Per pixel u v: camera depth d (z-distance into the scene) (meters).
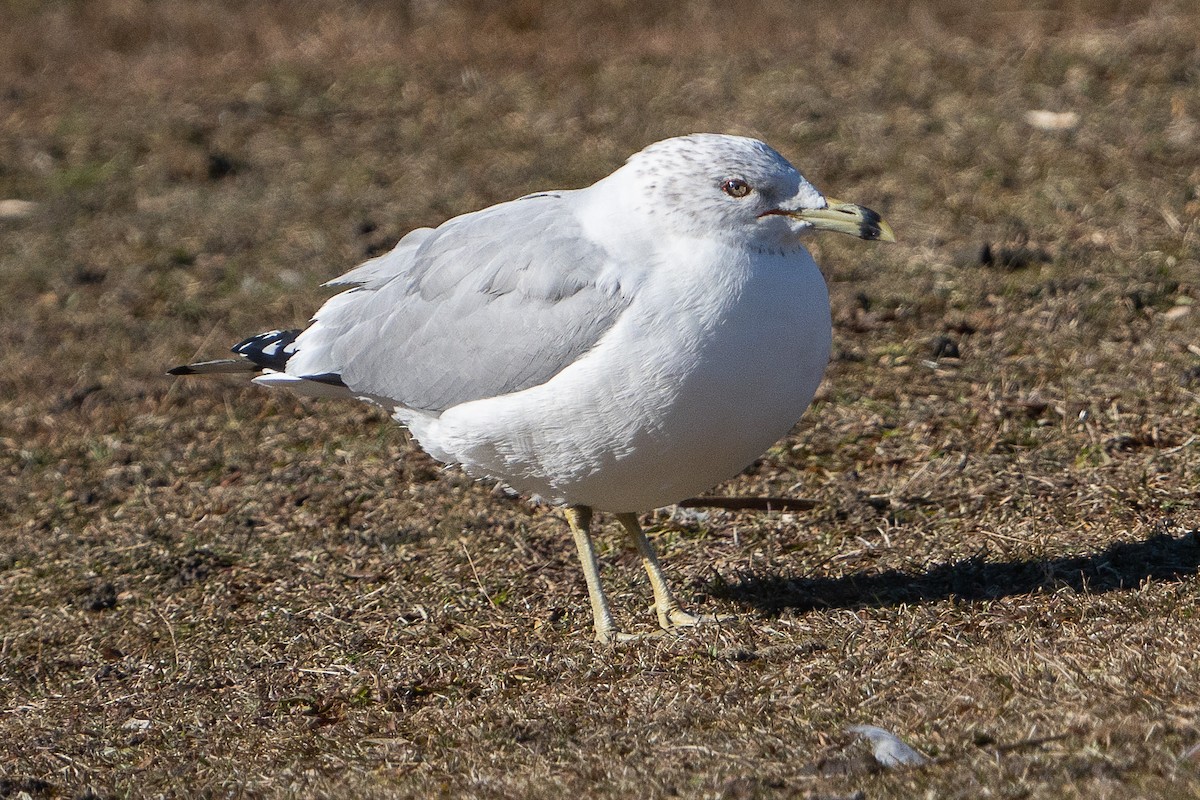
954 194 15.77
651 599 9.30
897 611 8.40
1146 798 5.81
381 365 8.88
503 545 10.31
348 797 6.93
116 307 15.48
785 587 9.15
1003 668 7.20
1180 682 6.71
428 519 10.88
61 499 11.92
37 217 17.67
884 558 9.34
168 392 13.62
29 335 14.98
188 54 22.12
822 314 8.10
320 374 9.20
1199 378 11.51
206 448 12.56
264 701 8.47
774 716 7.16
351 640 9.15
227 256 16.41
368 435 12.52
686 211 7.86
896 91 18.56
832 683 7.45
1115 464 10.26
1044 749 6.35
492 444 8.38
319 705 8.38
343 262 15.82
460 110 19.56
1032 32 19.95
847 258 14.66
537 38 21.67
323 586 10.02
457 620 9.27
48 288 16.02
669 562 9.80
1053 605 8.09
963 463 10.64
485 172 17.66
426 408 8.69
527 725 7.49
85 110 20.44
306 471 11.91
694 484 8.38
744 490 10.78
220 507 11.49
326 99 20.28
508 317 8.18
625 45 21.11
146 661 9.27
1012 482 10.19
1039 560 8.82
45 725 8.47
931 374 12.27
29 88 21.34
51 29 22.73
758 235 7.91
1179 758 6.06
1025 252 14.20
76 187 18.33
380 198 17.34
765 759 6.68
